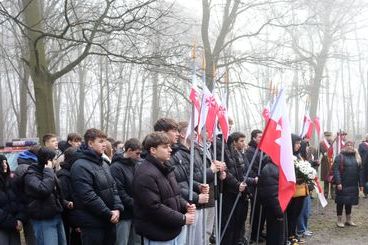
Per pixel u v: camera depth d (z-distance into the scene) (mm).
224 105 6305
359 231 9398
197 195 5301
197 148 5953
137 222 4332
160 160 4410
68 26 9258
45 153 5254
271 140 5816
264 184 6945
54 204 5254
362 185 11930
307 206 8867
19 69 20609
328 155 13047
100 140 5281
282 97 5824
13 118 43688
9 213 5246
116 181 5715
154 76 18609
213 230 7043
